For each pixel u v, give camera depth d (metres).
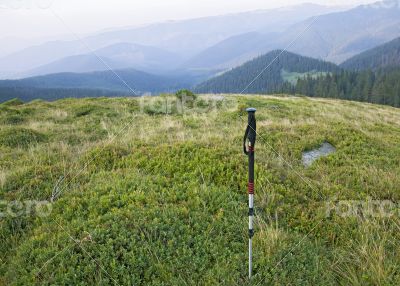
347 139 13.27
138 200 7.66
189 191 8.16
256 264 6.03
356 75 166.62
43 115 20.77
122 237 6.27
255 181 8.84
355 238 7.04
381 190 9.04
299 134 13.87
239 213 7.54
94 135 15.66
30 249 6.30
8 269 6.00
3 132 14.80
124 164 10.38
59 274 5.62
